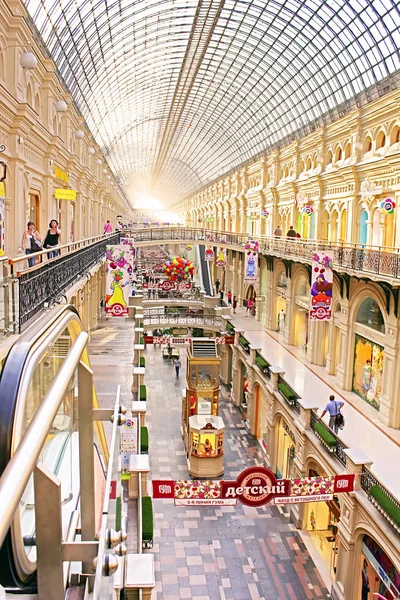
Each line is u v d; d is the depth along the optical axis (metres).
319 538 16.39
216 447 20.59
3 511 1.41
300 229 31.08
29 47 14.38
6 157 12.66
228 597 14.09
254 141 44.62
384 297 17.44
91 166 33.81
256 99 39.84
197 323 34.41
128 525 12.68
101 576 2.04
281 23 28.62
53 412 2.07
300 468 16.73
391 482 12.75
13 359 3.40
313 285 17.80
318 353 24.48
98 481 5.14
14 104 12.41
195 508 18.75
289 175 34.06
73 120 24.70
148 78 42.72
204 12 30.81
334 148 25.48
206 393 22.78
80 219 26.28
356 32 22.84
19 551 2.50
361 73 23.42
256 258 30.38
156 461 22.06
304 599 14.06
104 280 37.91
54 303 9.63
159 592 14.18
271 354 26.53
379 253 16.42
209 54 37.97
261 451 23.22
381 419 17.25
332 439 14.22
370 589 12.23
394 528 10.73
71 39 23.94
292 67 31.27
